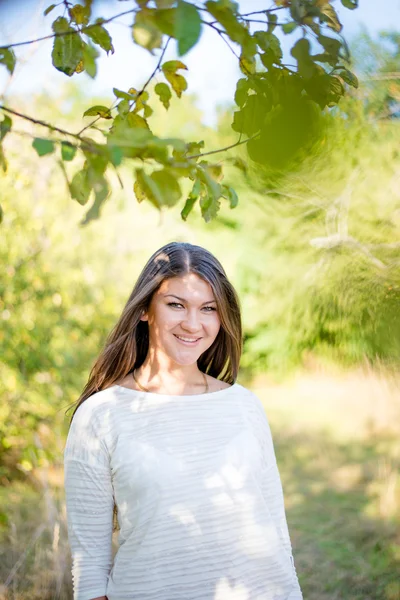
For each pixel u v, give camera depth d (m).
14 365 4.58
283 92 1.13
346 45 1.10
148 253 6.65
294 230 5.19
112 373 1.75
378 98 2.99
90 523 1.54
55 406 4.62
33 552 3.33
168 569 1.48
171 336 1.64
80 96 6.03
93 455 1.55
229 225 7.83
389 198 3.20
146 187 0.90
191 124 7.32
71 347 4.79
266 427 1.75
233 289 1.71
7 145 4.22
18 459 4.71
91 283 5.01
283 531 1.70
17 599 2.94
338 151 3.19
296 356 7.86
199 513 1.51
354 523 4.14
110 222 5.86
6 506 3.95
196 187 1.09
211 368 1.90
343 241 3.09
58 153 4.04
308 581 3.42
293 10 1.06
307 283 5.36
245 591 1.51
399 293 2.25
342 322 5.12
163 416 1.60
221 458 1.58
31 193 4.54
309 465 5.45
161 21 0.85
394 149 3.27
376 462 5.39
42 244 4.62
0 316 4.51
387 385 5.84
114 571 1.54
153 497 1.50
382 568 3.50
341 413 6.88
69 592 3.00
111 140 0.88
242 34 0.98
